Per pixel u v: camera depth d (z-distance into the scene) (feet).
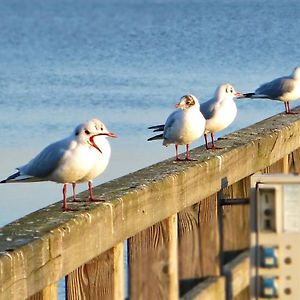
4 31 251.39
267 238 24.30
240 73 142.61
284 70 147.33
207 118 52.31
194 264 38.83
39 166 36.52
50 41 219.82
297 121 49.85
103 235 30.78
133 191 33.06
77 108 107.55
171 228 35.35
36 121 99.35
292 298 24.20
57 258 28.17
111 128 93.20
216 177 39.70
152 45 202.39
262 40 198.70
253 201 24.41
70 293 30.14
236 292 40.29
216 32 233.76
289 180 24.36
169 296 35.14
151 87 123.95
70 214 30.19
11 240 27.25
